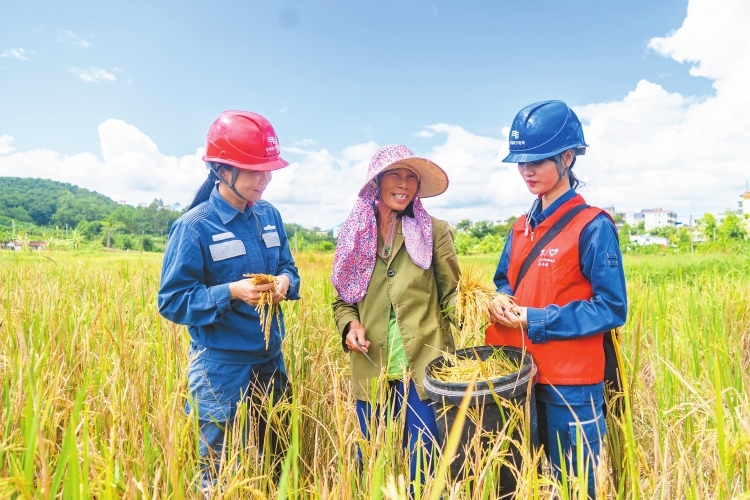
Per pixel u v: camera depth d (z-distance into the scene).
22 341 2.16
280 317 3.31
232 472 2.16
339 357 4.48
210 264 2.86
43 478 1.38
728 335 4.27
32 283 5.43
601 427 2.53
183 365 2.82
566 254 2.56
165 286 2.74
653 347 3.93
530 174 2.65
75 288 5.63
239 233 2.94
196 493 2.10
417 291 3.12
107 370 2.87
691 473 1.84
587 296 2.61
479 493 1.88
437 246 3.21
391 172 3.12
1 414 2.18
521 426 2.28
